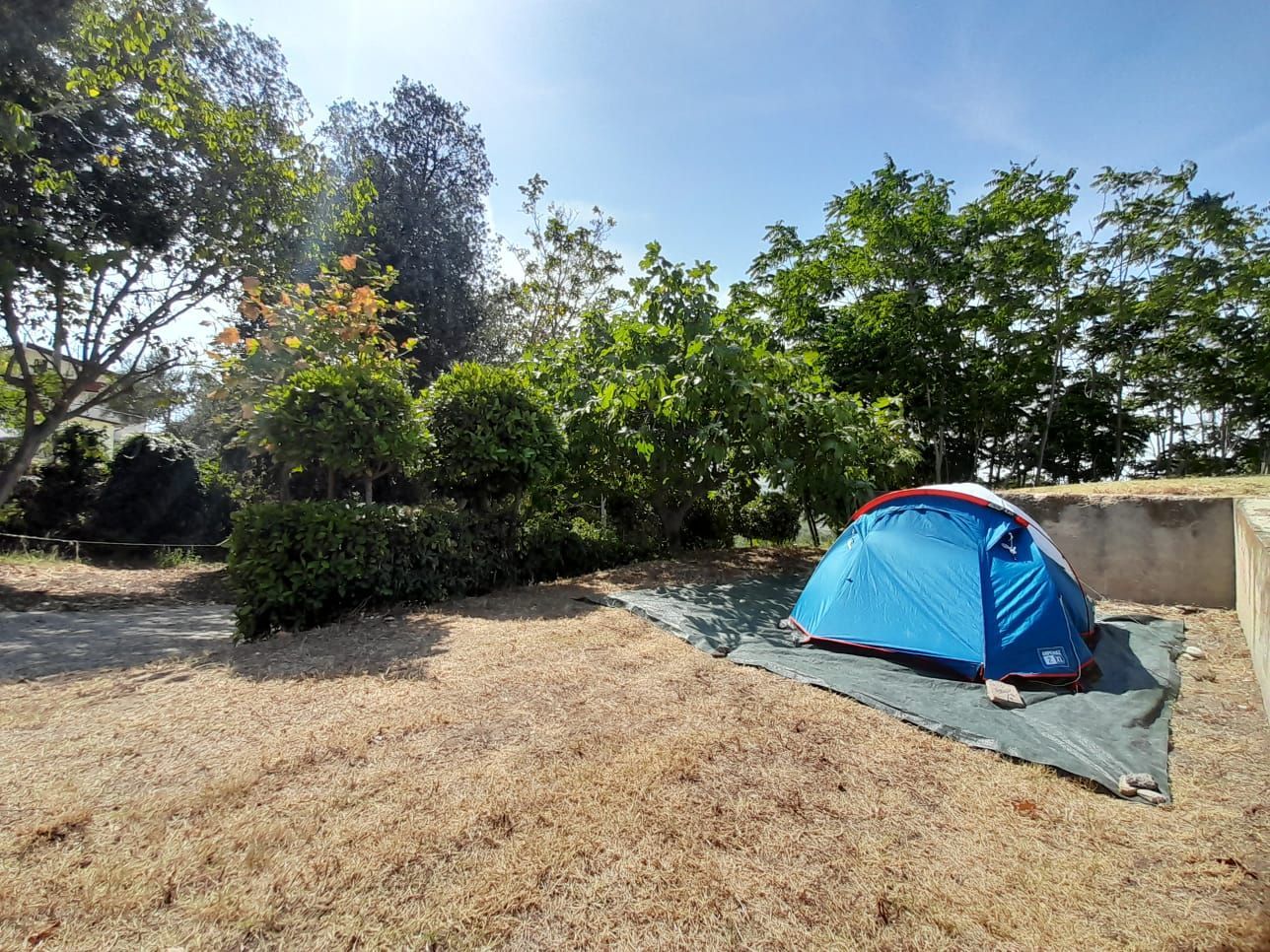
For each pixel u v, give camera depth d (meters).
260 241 9.92
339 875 1.88
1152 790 2.43
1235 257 14.37
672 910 1.77
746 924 1.72
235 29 10.48
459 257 16.16
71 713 3.18
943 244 14.39
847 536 4.71
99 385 12.16
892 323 14.34
